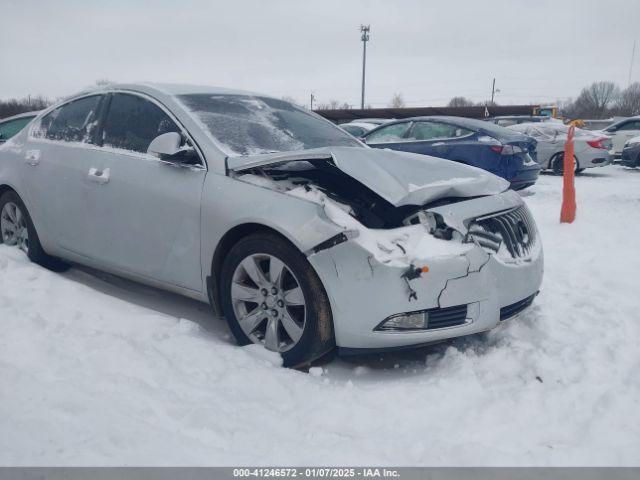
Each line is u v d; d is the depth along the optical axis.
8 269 4.20
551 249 5.90
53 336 3.20
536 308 3.96
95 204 3.99
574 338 3.52
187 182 3.54
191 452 2.28
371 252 2.96
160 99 3.96
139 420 2.44
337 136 4.41
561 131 13.59
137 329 3.50
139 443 2.28
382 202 3.42
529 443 2.54
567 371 3.12
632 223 7.05
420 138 9.85
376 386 3.07
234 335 3.44
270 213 3.15
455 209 3.24
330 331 3.09
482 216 3.30
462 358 3.28
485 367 3.23
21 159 4.61
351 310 2.98
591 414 2.73
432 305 3.01
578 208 8.21
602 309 4.01
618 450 2.44
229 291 3.40
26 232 4.74
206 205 3.41
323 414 2.74
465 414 2.75
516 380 3.11
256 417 2.65
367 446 2.47
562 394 2.90
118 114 4.15
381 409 2.81
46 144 4.50
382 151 3.96
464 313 3.13
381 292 2.95
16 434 2.25
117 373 2.85
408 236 3.12
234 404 2.75
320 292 3.05
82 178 4.07
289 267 3.13
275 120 4.20
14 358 2.91
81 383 2.71
